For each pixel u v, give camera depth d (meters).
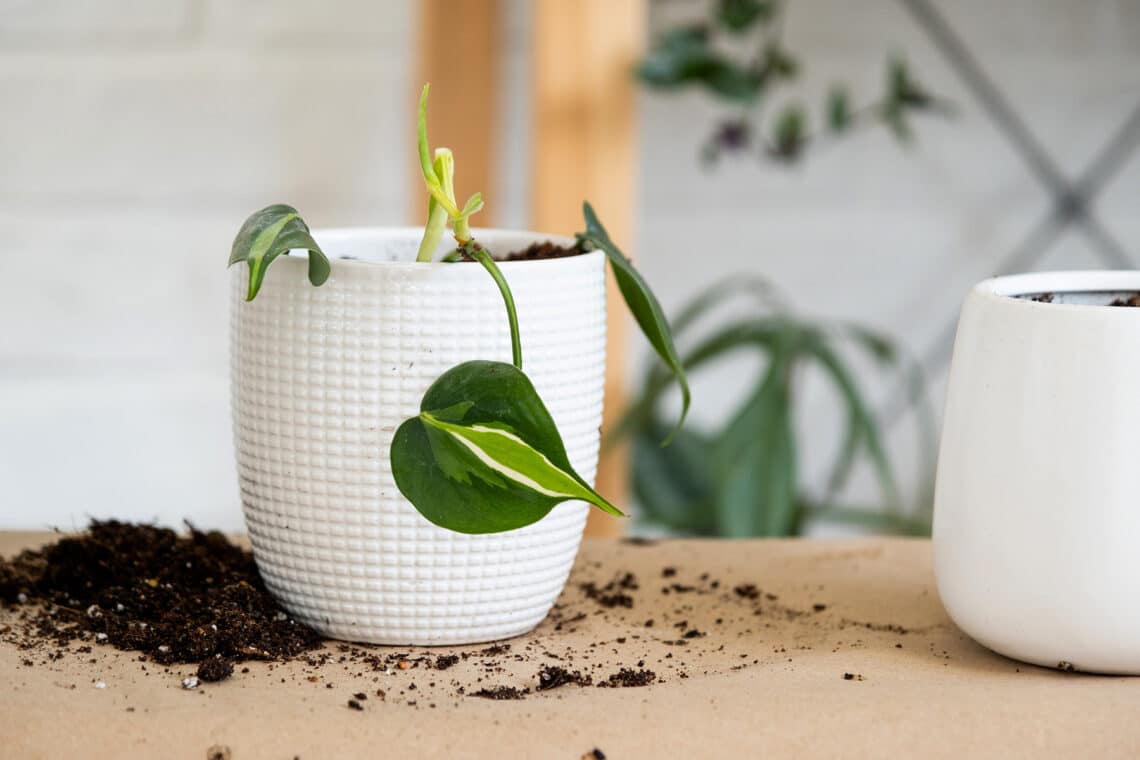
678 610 0.99
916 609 0.98
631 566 1.05
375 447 0.89
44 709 0.84
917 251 1.87
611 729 0.83
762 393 1.43
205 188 1.77
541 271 0.89
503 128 1.75
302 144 1.77
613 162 1.39
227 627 0.91
